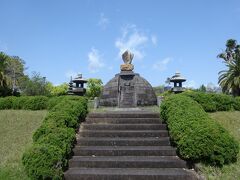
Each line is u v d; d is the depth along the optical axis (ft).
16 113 49.19
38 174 26.07
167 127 38.63
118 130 39.09
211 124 30.73
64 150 29.81
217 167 28.30
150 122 41.06
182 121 32.42
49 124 33.78
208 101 47.60
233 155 29.27
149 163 30.22
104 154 32.96
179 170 29.17
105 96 83.41
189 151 29.09
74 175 28.25
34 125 42.34
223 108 48.83
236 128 39.19
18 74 183.21
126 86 79.20
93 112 45.75
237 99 50.62
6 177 27.25
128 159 31.14
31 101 55.01
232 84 135.54
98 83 174.81
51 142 29.73
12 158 31.55
